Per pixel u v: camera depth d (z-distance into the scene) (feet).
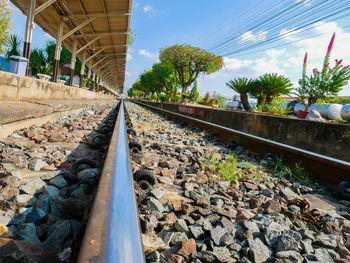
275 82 52.11
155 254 3.68
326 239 4.85
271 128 18.62
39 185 5.33
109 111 35.29
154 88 206.59
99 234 2.44
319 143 13.52
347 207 7.36
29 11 31.91
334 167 9.51
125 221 2.82
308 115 27.48
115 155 5.49
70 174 5.87
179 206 5.61
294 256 4.08
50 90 24.12
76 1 42.22
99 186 3.60
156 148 12.55
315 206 7.29
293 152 11.87
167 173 8.32
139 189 5.86
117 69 143.54
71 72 61.36
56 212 4.37
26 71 22.62
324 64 31.22
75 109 24.26
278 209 6.18
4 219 3.84
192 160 10.43
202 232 4.53
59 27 46.24
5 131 9.78
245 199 6.98
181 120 37.22
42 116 14.58
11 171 5.99
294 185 9.01
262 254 4.08
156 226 4.69
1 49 62.08
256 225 4.97
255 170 10.64
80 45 74.23
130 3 44.80
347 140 11.69
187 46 110.42
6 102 13.80
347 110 50.01
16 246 2.52
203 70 115.44
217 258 3.72
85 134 13.98
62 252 3.14
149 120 30.73
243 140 17.22
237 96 120.88
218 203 6.17
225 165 9.70
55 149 9.60
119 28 59.47
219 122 30.71
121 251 2.29
